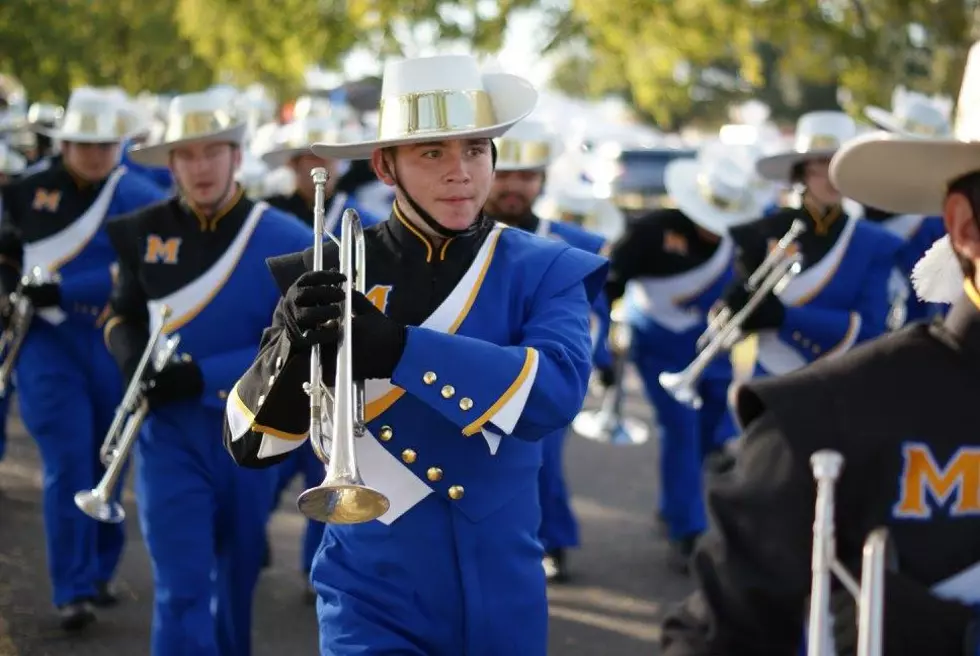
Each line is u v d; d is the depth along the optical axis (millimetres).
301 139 9180
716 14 16828
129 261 6016
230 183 5957
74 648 6988
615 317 11719
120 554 7766
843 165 2932
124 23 22094
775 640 2506
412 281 3902
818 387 2555
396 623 3789
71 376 7480
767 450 2523
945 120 9797
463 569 3789
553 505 8086
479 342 3670
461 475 3791
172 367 5629
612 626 7590
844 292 7809
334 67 21734
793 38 16109
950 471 2498
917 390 2541
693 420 8891
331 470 3199
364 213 7738
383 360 3559
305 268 3934
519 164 7434
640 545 9258
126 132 8062
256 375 3746
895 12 14766
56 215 7988
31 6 20234
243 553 5777
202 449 5637
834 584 2496
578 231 7703
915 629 2424
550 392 3693
